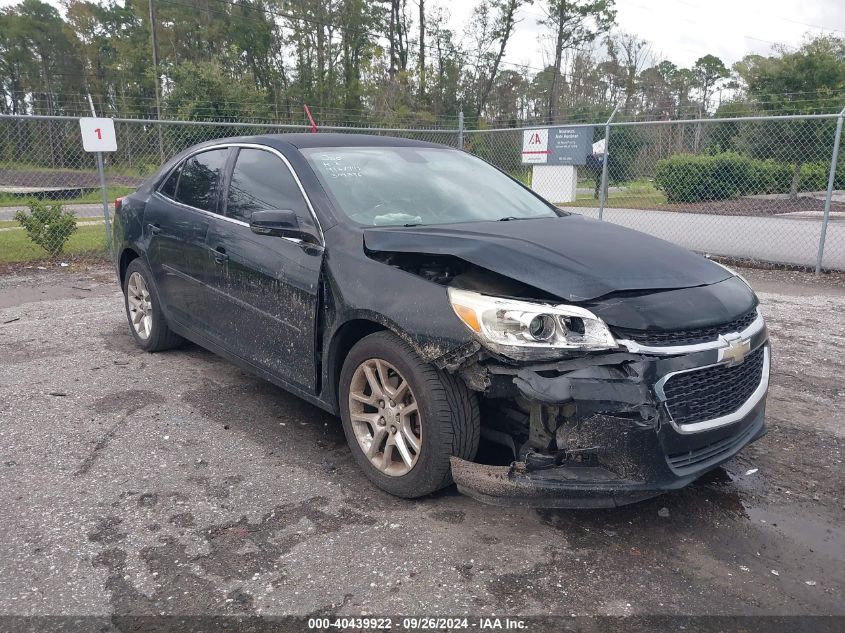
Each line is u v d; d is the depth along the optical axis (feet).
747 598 8.67
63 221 34.94
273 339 12.90
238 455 12.40
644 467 9.14
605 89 179.52
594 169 64.54
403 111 145.79
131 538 9.74
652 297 9.72
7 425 13.55
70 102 197.57
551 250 10.57
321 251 11.76
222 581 8.80
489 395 9.38
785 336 21.18
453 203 13.39
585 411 8.92
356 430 11.35
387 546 9.59
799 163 59.11
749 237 43.88
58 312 23.08
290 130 60.80
